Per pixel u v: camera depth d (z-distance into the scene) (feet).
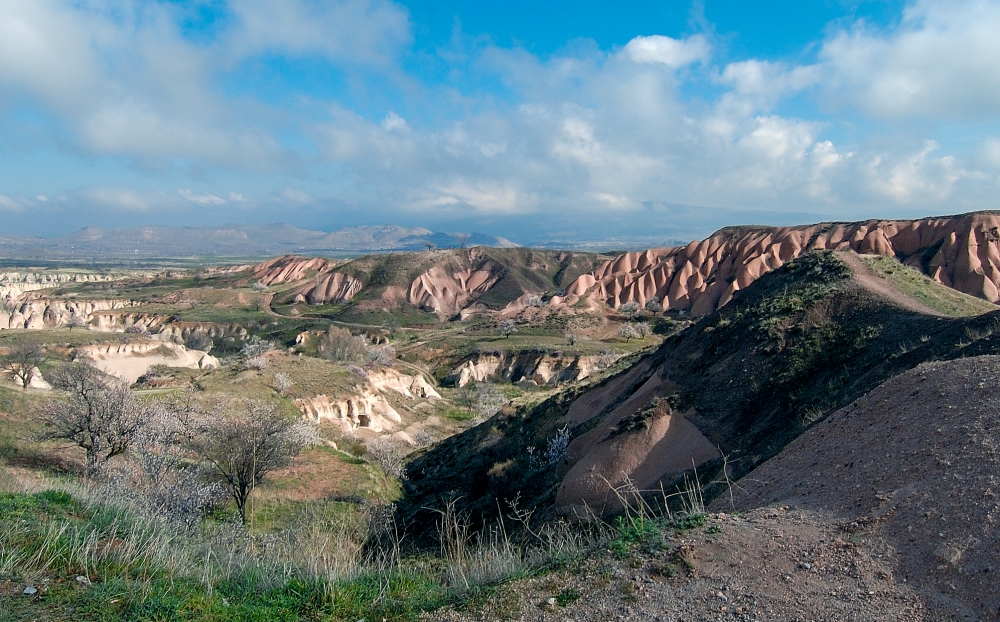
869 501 20.57
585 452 65.98
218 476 68.39
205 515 61.57
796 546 18.85
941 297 64.28
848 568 17.24
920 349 40.75
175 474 61.41
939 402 24.06
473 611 17.44
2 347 213.25
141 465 65.82
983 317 39.14
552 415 87.40
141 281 600.39
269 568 22.35
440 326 419.95
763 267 319.47
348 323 408.26
